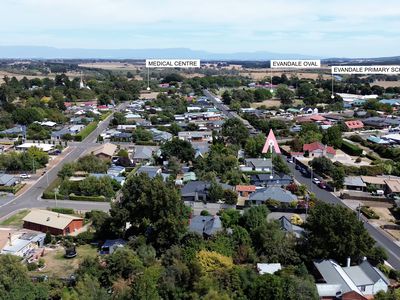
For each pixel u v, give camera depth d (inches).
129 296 1633.9
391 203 2994.6
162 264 1972.2
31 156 3791.8
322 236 2027.6
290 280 1696.6
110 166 3782.0
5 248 2224.4
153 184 2329.0
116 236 2384.4
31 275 1984.5
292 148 4379.9
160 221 2202.3
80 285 1691.7
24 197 3149.6
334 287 1774.1
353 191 3255.4
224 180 3371.1
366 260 2028.8
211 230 2301.9
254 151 4126.5
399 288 1834.4
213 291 1569.9
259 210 2400.3
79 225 2613.2
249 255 2053.4
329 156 4205.2
